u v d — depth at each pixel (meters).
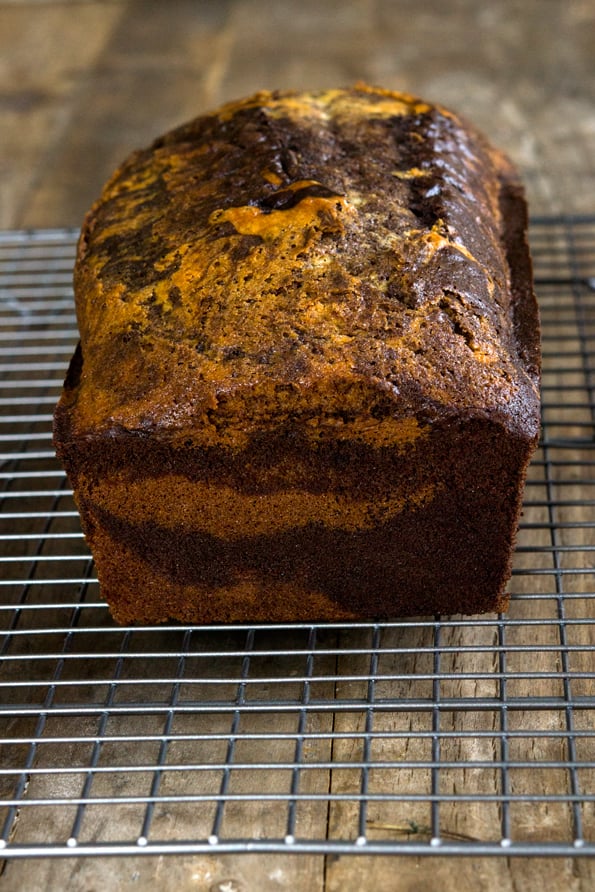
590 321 0.55
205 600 0.44
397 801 0.39
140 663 0.44
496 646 0.41
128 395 0.41
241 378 0.41
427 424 0.41
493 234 0.48
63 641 0.45
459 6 0.93
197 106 0.78
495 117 0.75
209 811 0.40
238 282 0.42
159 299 0.43
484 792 0.40
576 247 0.62
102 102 0.80
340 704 0.40
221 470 0.42
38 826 0.40
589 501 0.46
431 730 0.42
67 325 0.59
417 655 0.44
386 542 0.43
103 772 0.39
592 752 0.41
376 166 0.47
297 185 0.45
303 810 0.40
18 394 0.56
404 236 0.44
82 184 0.70
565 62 0.82
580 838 0.37
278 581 0.44
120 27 0.92
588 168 0.69
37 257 0.62
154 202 0.47
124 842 0.38
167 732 0.40
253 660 0.44
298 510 0.42
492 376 0.41
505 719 0.40
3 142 0.76
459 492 0.42
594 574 0.46
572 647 0.41
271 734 0.39
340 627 0.43
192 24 0.92
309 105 0.50
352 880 0.39
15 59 0.88
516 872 0.39
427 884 0.39
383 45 0.86
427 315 0.42
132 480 0.42
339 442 0.41
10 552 0.48
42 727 0.41
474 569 0.44
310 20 0.92
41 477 0.51
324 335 0.41
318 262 0.43
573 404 0.51
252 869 0.39
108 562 0.44
